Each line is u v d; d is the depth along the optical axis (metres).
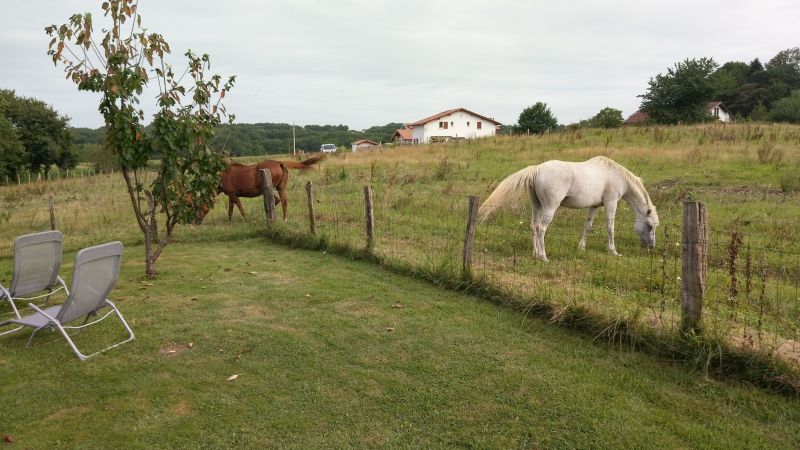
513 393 3.85
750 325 4.54
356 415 3.60
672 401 3.68
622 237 9.13
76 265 4.40
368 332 5.03
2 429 3.47
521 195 8.01
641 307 4.95
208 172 7.21
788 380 3.65
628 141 22.31
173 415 3.62
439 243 8.63
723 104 59.50
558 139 24.41
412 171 18.61
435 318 5.36
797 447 3.16
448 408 3.67
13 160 43.22
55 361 4.50
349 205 12.34
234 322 5.37
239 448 3.25
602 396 3.77
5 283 7.13
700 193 12.19
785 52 75.12
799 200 10.92
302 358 4.50
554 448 3.21
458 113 69.75
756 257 7.14
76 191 22.70
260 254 8.57
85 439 3.35
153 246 9.47
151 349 4.73
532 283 6.09
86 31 5.86
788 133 21.08
